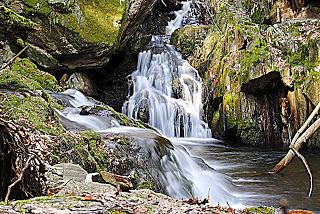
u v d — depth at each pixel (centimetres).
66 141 520
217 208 359
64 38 1005
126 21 1103
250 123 1108
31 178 385
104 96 1224
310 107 1052
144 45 1353
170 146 672
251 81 1080
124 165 571
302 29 1102
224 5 1362
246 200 622
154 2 1203
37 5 970
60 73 1091
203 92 1203
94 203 296
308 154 987
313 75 1040
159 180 594
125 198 340
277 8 1266
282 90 1112
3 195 382
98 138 582
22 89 716
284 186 698
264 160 908
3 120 372
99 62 1088
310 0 1221
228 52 1145
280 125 1122
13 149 380
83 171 450
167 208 317
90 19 1024
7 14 881
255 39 1103
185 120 1179
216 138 1162
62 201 296
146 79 1266
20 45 961
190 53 1320
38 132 496
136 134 667
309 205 597
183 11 1581
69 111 753
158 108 1181
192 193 624
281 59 1072
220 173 729
